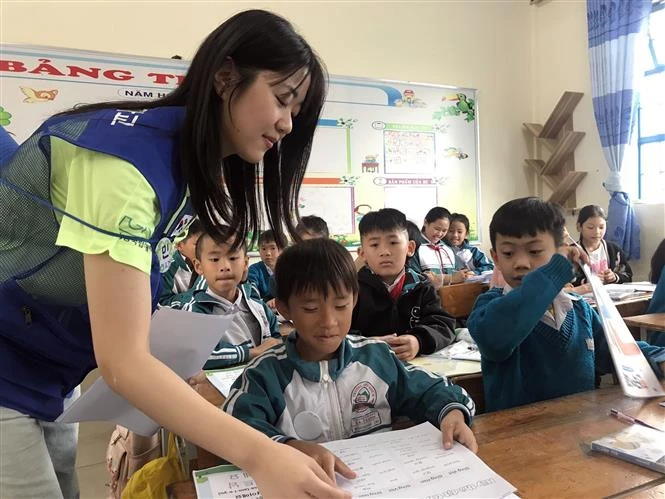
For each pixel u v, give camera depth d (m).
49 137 0.61
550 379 1.12
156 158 0.59
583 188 4.30
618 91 3.86
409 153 4.01
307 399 0.85
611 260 3.54
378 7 3.92
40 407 0.69
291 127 0.69
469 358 1.45
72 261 0.64
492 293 1.21
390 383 0.90
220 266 1.70
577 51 4.28
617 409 0.83
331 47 3.76
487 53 4.40
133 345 0.50
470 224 4.29
